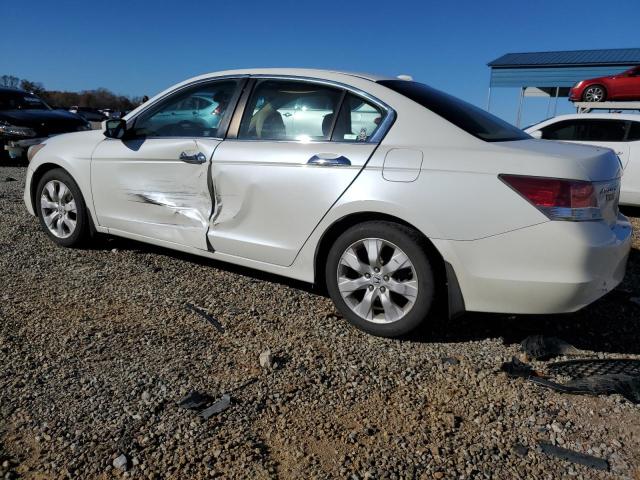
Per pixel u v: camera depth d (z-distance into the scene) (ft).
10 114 39.65
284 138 12.85
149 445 8.01
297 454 7.98
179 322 12.07
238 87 13.87
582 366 10.66
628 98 48.29
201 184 13.79
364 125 12.06
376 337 11.75
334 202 11.76
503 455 8.11
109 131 15.31
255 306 13.10
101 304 12.84
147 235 15.17
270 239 12.85
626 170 26.99
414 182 10.96
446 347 11.42
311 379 9.96
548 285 10.21
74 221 16.70
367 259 11.72
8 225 19.39
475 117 12.41
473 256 10.59
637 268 17.03
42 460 7.66
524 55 78.18
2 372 9.72
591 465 7.91
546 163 10.23
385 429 8.64
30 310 12.29
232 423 8.61
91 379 9.64
